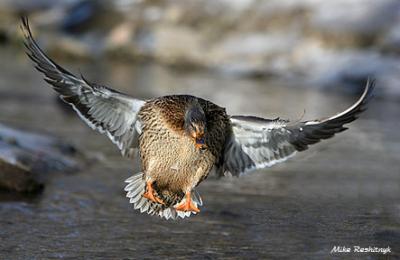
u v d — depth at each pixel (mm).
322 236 10359
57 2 31078
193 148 8500
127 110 8969
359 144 16750
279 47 26062
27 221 10555
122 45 28578
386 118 19688
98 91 8734
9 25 30344
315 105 20766
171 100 8703
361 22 25109
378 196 12469
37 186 11984
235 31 27562
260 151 9109
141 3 30172
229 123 9039
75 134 16562
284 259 9438
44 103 19984
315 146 16078
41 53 8586
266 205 11836
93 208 11359
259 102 21016
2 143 13234
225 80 25125
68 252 9461
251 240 10148
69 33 29797
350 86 23344
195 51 27531
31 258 9195
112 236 10148
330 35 25312
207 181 13422
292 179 13680
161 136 8562
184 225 10758
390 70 23109
